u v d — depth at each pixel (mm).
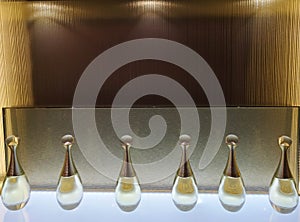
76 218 760
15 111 862
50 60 842
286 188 758
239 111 828
